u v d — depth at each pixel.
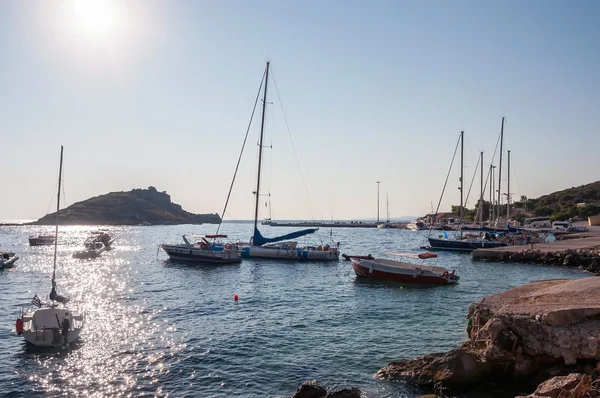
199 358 20.53
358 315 28.62
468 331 22.56
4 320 27.42
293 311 29.80
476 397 16.16
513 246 67.19
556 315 17.36
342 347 22.08
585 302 19.41
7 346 22.03
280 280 43.50
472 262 58.09
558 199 196.62
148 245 97.19
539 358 17.27
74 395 16.81
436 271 41.81
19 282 42.72
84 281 43.25
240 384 17.81
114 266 55.50
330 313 29.19
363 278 43.38
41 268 53.69
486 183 91.62
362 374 18.72
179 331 24.81
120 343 22.62
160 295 35.59
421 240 108.94
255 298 34.28
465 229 84.38
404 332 24.64
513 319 18.00
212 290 37.88
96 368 19.34
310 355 20.97
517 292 24.25
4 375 18.56
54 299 27.17
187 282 42.31
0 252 56.66
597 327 16.89
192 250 57.31
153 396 16.77
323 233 149.75
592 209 149.62
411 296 35.09
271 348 21.94
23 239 118.19
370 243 99.75
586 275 45.66
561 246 64.25
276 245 60.75
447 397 16.19
